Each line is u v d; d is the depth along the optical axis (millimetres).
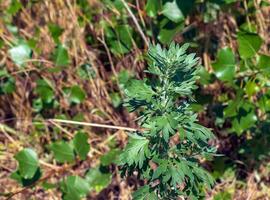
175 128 1037
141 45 1554
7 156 1598
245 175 1515
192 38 1525
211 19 1496
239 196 1482
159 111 1057
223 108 1485
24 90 1634
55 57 1549
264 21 1523
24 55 1570
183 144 1102
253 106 1426
